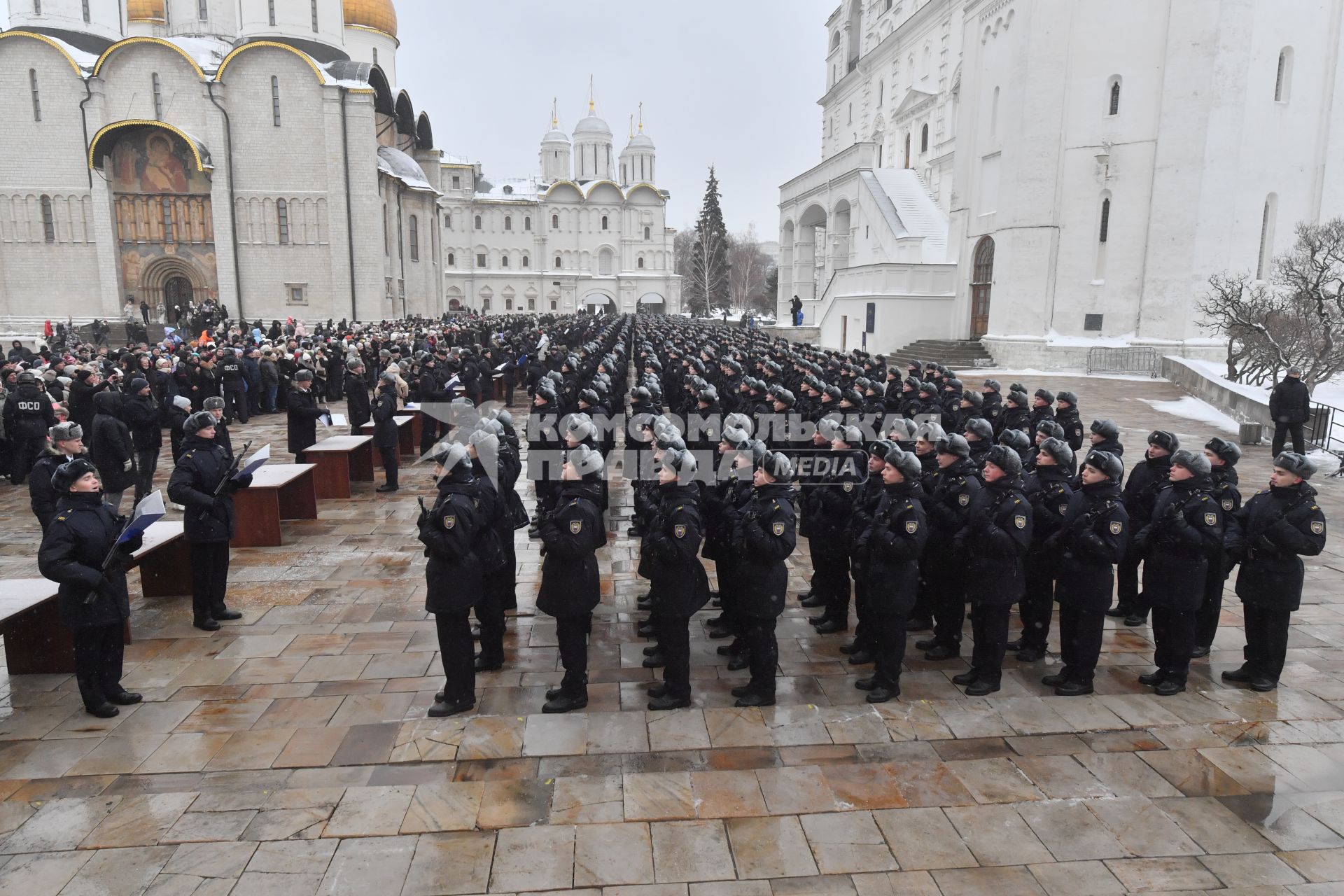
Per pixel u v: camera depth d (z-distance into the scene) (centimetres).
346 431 1723
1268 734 570
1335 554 980
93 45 5016
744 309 10256
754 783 507
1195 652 705
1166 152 2680
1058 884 419
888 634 605
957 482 669
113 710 583
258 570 902
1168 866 433
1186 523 610
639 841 452
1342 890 414
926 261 3575
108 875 422
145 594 818
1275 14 2606
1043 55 2864
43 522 843
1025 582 686
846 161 4341
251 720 579
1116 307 2845
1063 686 631
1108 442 777
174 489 705
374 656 686
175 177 4531
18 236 4550
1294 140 2709
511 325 4647
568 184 9038
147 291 4638
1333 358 1841
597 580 596
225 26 5341
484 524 600
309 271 4653
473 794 494
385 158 5419
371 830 459
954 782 510
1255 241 2708
